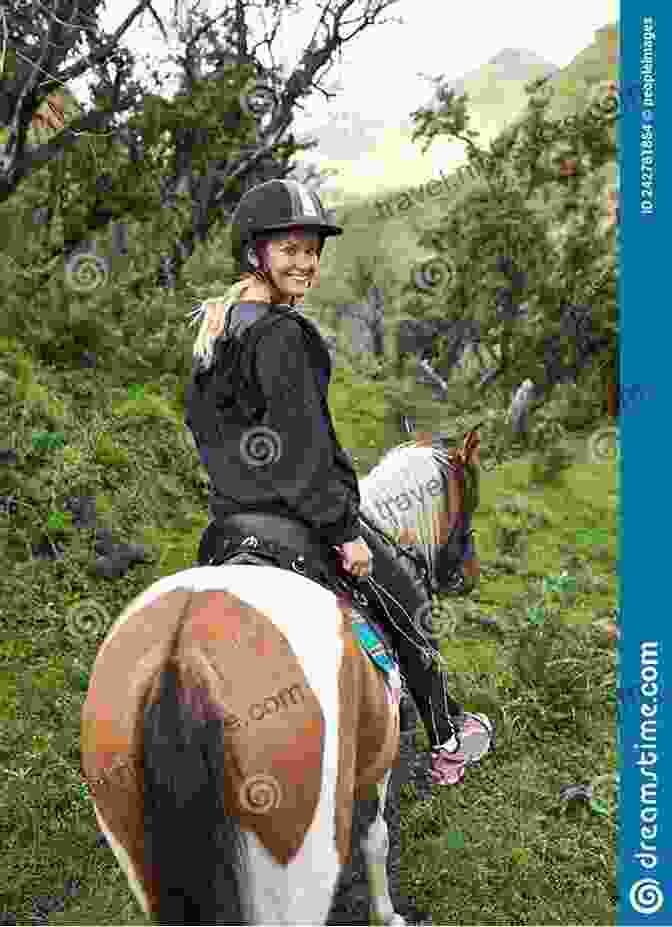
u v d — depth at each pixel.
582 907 3.54
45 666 4.58
